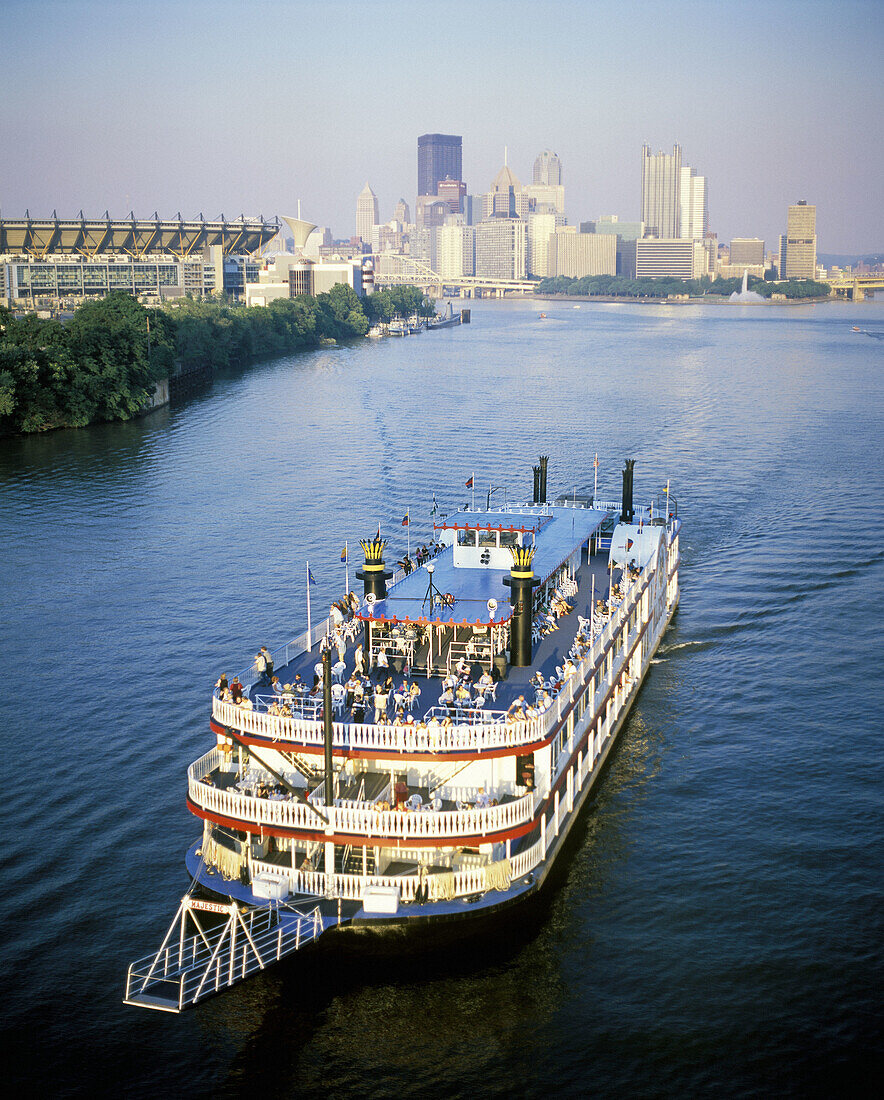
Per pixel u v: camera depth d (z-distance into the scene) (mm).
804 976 52000
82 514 138500
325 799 53719
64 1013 49750
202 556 118562
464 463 170250
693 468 164375
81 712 79000
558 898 58188
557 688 62312
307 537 126250
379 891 52750
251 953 51250
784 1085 45875
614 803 67875
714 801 67875
